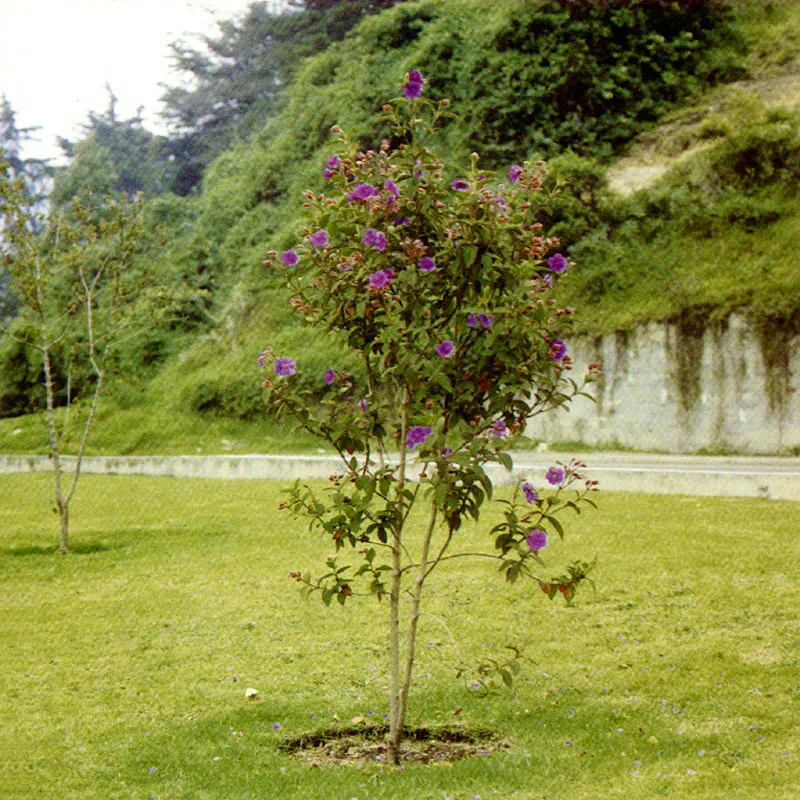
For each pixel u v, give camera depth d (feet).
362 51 124.67
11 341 122.93
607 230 86.79
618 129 97.86
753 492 52.54
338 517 21.95
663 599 34.71
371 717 25.12
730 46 102.47
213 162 150.71
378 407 22.15
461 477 21.12
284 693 27.30
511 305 21.50
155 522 57.67
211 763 22.40
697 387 75.56
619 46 100.48
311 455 91.04
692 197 85.71
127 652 31.63
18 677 29.27
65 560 47.11
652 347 77.61
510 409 21.84
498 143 100.89
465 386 21.52
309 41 165.17
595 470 58.34
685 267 81.25
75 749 23.50
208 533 52.65
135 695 27.48
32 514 64.08
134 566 45.03
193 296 110.83
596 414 79.77
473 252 21.04
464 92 103.96
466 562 42.04
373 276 20.86
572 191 88.38
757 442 73.00
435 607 35.53
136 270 79.36
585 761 21.89
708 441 74.79
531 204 22.40
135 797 20.58
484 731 24.27
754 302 74.13
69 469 92.63
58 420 109.81
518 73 100.73
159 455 98.78
